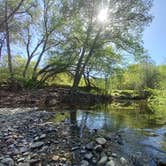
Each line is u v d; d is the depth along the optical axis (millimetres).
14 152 8734
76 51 31094
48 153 8562
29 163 7848
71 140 9766
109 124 13227
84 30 29141
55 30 31641
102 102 29734
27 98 22469
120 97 39812
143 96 41562
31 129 11422
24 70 32188
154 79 51125
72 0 29328
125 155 8469
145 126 13102
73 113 16609
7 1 29859
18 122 12945
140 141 10039
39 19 32312
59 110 17969
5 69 32125
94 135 10477
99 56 31188
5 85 26562
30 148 9023
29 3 31047
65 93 26641
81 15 28953
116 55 32875
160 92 39344
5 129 11414
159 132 11688
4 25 30422
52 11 31453
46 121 13289
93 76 36469
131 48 30016
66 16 30234
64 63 31500
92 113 17172
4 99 21688
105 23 26750
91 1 27000
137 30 28734
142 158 8312
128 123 13828
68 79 39156
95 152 8602
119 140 9992
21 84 27328
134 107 24266
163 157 8383
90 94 30250
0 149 9031
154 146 9453
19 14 31766
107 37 28438
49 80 37781
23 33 33188
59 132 10836
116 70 34406
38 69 34844
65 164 7773
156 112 19891
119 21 27234
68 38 30953
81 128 11812
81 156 8312
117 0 26328
